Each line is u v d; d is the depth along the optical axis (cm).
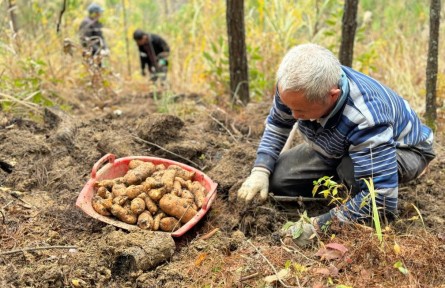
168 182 286
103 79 550
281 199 305
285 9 557
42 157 351
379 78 548
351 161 274
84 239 277
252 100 506
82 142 374
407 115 281
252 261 247
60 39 587
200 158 365
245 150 351
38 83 480
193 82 617
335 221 260
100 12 669
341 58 434
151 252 249
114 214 276
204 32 643
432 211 306
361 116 249
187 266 251
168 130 370
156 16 925
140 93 570
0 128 392
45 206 304
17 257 254
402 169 284
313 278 230
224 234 287
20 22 646
